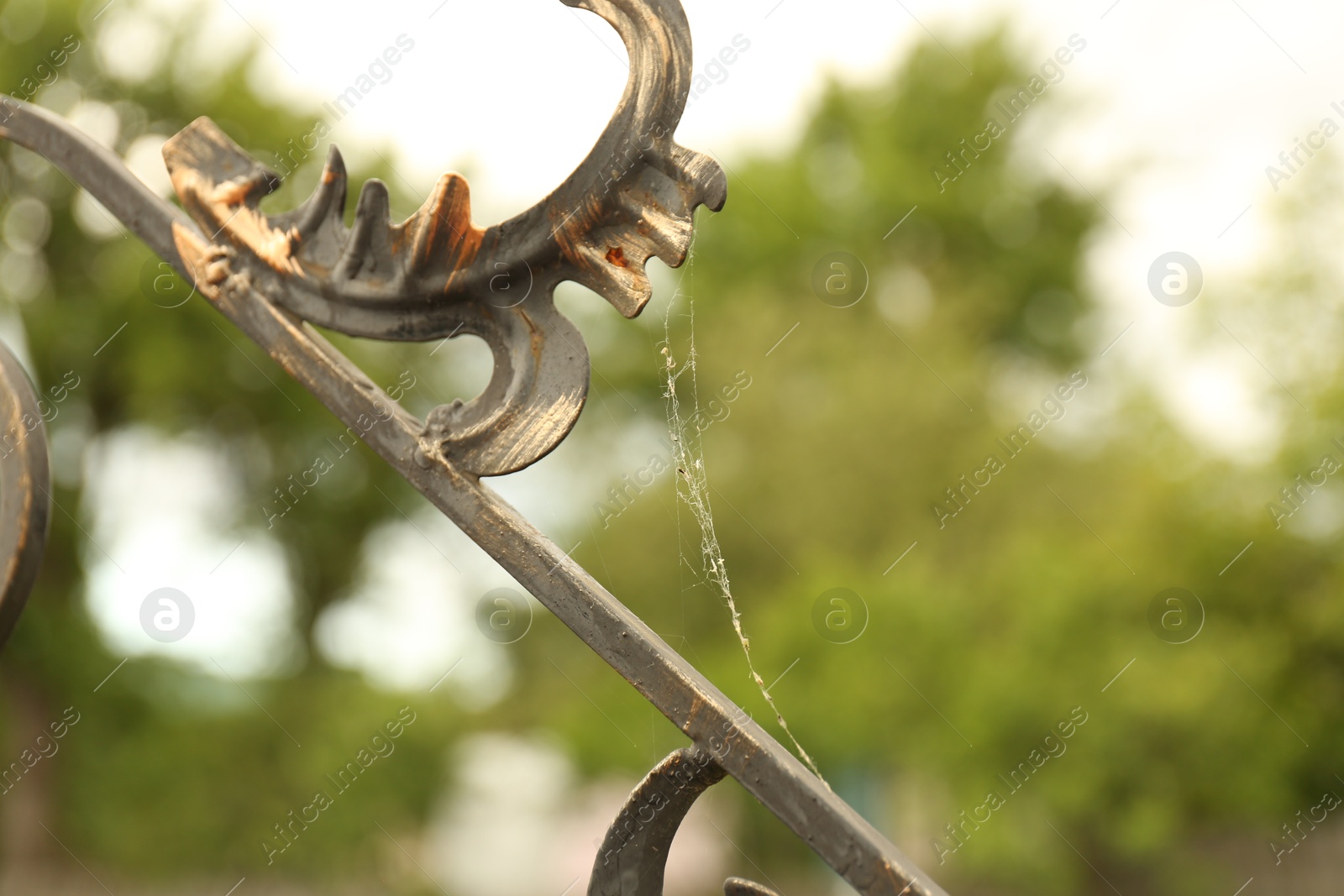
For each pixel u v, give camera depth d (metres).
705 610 16.22
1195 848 13.21
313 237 1.25
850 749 14.13
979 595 14.36
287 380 18.12
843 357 17.06
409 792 17.36
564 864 17.91
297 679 18.81
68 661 16.61
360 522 19.61
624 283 1.15
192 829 16.88
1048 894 13.19
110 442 17.75
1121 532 13.54
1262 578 12.78
